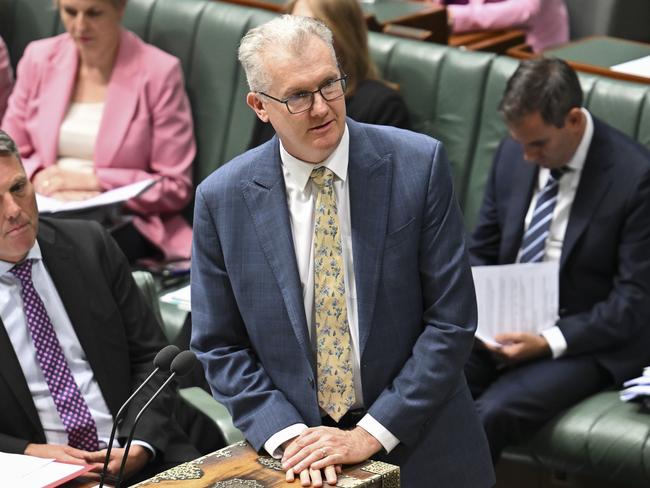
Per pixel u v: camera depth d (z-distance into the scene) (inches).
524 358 339.6
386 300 238.7
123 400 288.0
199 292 248.7
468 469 247.8
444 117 403.9
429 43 415.2
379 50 416.2
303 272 241.3
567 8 522.6
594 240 337.1
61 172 433.7
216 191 243.4
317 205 238.8
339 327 240.7
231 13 443.8
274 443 235.9
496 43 473.4
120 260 295.0
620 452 320.2
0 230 269.9
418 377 237.8
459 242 240.5
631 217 332.8
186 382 359.9
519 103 328.2
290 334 240.7
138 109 436.5
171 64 438.0
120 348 289.4
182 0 454.9
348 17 390.6
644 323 335.0
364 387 242.4
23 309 281.0
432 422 245.9
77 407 282.2
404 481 242.4
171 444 293.1
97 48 433.7
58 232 288.7
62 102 441.1
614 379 340.8
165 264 426.3
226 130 441.7
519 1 508.1
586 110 345.1
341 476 227.1
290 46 224.1
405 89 411.8
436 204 237.8
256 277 241.0
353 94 393.7
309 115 225.3
